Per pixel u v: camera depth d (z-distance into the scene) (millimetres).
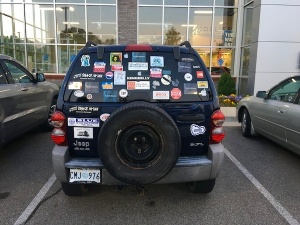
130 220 2895
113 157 2549
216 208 3127
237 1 11711
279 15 9328
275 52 9508
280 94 4984
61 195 3393
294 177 3975
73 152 2883
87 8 11641
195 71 2955
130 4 11422
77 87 2838
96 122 2801
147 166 2572
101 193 3436
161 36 11859
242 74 11625
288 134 4422
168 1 11648
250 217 2959
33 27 11852
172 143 2543
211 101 2900
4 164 4367
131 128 2537
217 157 2857
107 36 11836
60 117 2789
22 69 5207
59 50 11984
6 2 11602
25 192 3461
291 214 3025
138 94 2836
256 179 3893
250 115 5797
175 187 3604
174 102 2850
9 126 4281
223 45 12039
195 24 11875
